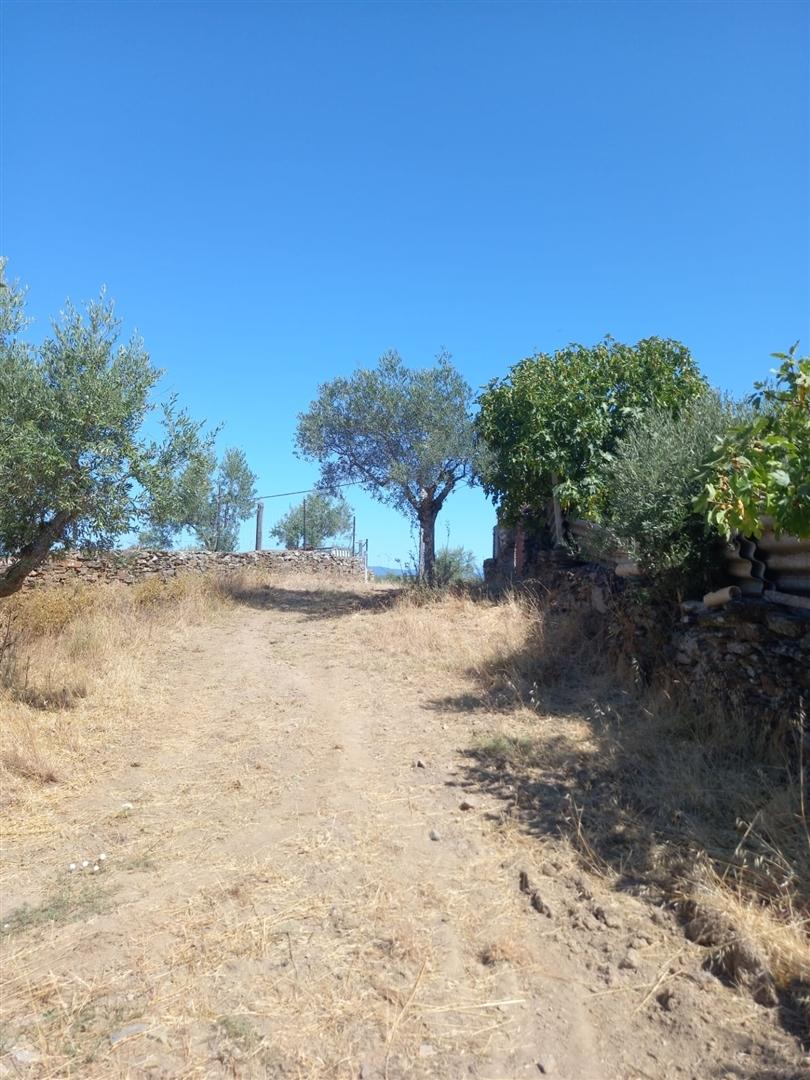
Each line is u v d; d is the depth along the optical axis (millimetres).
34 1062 2949
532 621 10180
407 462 16734
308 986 3404
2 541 8469
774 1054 2906
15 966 3615
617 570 8336
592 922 3844
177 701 8625
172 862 4695
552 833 4824
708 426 7363
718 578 7070
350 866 4535
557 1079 2859
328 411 17312
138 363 8773
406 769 6164
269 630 13625
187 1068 2920
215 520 26703
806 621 5684
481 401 13867
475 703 7816
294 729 7422
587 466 11906
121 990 3402
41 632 11086
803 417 4652
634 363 12359
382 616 13789
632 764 5727
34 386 8062
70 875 4562
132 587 15750
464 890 4234
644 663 7516
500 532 18141
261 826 5188
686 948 3588
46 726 7199
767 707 5836
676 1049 2984
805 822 4371
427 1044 3043
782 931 3535
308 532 33500
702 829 4625
